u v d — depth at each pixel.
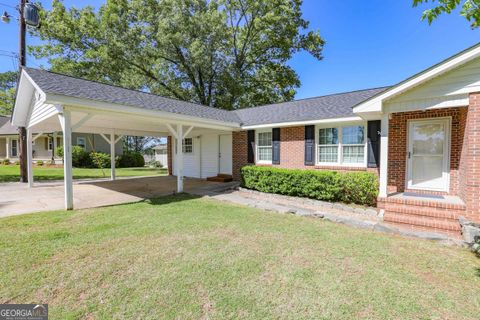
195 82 21.61
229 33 20.33
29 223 4.97
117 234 4.38
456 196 5.70
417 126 6.32
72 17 17.59
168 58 20.12
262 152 10.95
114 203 7.06
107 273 3.01
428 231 4.67
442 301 2.53
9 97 24.48
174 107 8.82
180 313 2.29
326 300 2.53
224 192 9.07
